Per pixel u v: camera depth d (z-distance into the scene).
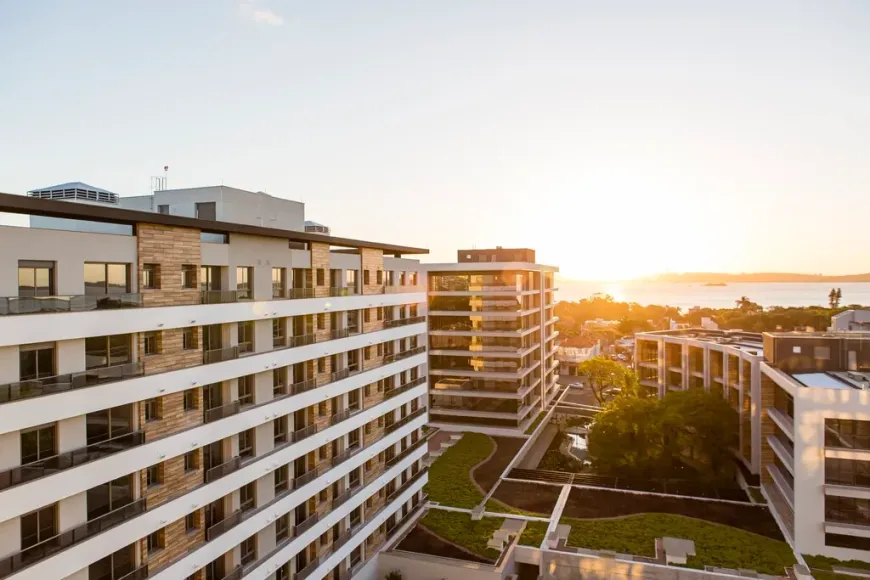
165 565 26.17
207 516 29.39
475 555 43.03
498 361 77.06
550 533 46.06
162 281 26.31
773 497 51.47
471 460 64.88
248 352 31.88
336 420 38.97
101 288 24.00
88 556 22.41
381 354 45.25
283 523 34.69
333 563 37.56
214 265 29.59
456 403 79.31
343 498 39.00
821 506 42.22
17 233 20.64
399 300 47.03
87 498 23.47
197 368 27.59
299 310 34.78
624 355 146.62
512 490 56.28
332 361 39.44
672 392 64.38
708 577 39.75
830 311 144.25
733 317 154.38
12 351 20.53
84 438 22.94
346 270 41.19
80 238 22.83
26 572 20.33
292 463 35.19
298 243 36.66
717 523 48.19
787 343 52.78
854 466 41.94
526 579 44.94
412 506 50.09
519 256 88.44
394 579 41.91
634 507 51.84
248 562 31.70
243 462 31.03
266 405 32.12
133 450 24.27
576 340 134.88
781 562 41.41
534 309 84.44
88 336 22.52
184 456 27.67
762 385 54.91
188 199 37.66
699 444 58.38
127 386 23.98
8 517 19.66
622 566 41.69
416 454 50.19
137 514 24.58
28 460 21.20
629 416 60.66
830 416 42.12
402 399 47.91
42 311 21.25
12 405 19.81
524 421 79.50
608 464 61.31
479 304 77.69
